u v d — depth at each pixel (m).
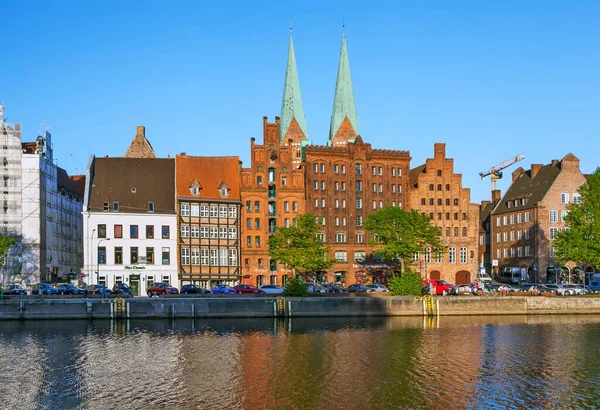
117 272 116.88
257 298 93.88
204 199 121.88
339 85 151.12
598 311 104.19
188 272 120.25
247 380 55.25
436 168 140.38
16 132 115.75
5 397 50.31
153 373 57.75
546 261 141.62
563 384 54.38
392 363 61.94
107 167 123.12
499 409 47.50
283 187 129.38
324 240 131.88
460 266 140.12
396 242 118.38
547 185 144.25
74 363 61.56
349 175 134.50
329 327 85.25
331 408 47.47
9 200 115.06
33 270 115.00
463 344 72.06
